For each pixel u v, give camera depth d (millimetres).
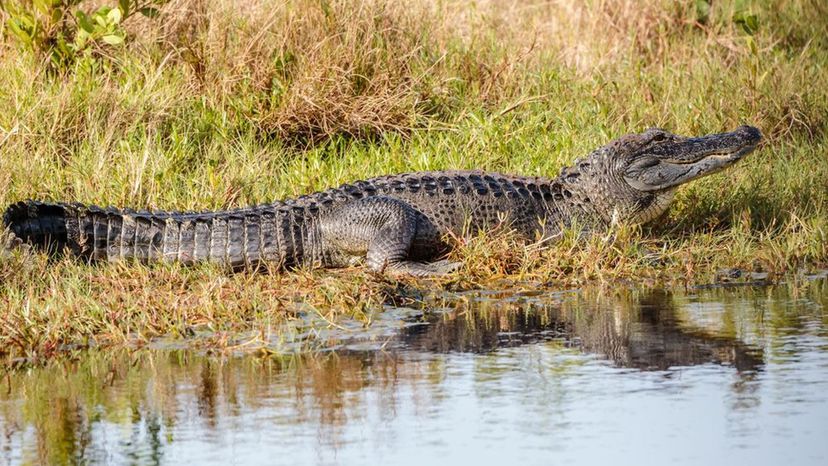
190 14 36531
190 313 23297
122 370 20078
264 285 25781
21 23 34312
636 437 16234
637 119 36312
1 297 23750
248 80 34719
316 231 28250
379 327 23016
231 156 31812
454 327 22938
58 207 27047
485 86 37125
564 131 35000
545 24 43156
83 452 16047
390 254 27797
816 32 44062
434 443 16078
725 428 16531
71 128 32094
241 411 17625
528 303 25234
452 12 40188
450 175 29891
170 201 29984
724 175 33219
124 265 26594
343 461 15445
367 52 35750
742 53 41031
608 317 23625
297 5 36156
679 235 30562
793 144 35906
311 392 18516
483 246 28234
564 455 15555
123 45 35531
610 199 30562
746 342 21297
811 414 17094
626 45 42719
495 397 18109
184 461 15609
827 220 30828
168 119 33281
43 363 20750
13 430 16984
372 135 34969
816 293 25812
